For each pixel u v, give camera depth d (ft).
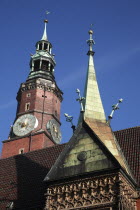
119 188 93.45
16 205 122.01
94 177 97.76
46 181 103.04
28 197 123.13
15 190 129.90
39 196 120.78
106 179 96.27
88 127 109.09
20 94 258.37
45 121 241.14
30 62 272.10
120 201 91.15
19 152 229.04
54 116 246.47
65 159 105.60
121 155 106.63
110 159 99.40
